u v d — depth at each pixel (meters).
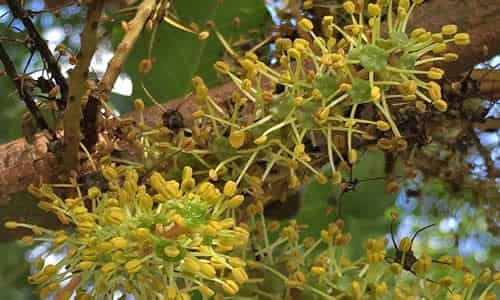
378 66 0.25
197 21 0.30
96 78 0.26
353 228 0.34
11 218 0.26
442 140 0.29
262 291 0.25
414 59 0.25
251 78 0.25
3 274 0.42
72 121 0.25
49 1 0.27
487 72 0.27
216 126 0.25
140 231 0.24
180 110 0.26
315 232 0.32
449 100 0.28
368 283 0.26
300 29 0.27
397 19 0.25
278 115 0.25
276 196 0.26
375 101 0.25
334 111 0.25
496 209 0.30
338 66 0.25
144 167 0.25
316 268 0.25
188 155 0.25
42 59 0.25
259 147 0.25
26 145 0.26
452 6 0.27
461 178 0.30
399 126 0.27
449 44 0.27
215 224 0.24
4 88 0.36
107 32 0.28
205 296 0.24
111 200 0.24
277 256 0.26
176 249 0.24
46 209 0.25
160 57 0.30
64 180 0.25
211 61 0.30
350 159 0.25
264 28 0.30
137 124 0.26
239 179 0.25
